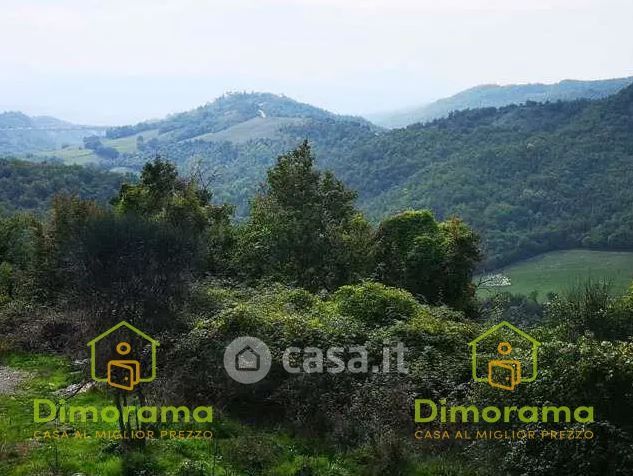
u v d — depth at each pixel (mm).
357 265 16984
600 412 6215
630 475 5766
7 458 6738
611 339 10367
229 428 7848
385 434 7215
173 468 6477
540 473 6293
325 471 6727
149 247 7305
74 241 7352
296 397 8234
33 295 14781
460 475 6715
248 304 10375
